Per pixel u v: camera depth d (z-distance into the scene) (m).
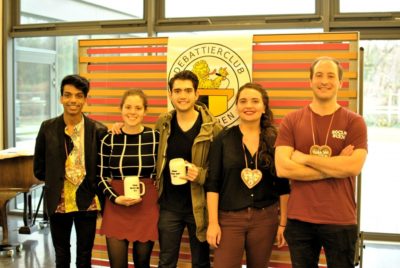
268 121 2.98
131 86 3.84
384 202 5.15
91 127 3.19
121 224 3.12
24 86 5.98
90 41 3.93
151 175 3.10
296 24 4.78
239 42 3.56
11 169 4.57
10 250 4.56
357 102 3.40
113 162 3.07
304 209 2.62
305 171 2.58
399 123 4.98
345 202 2.59
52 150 3.14
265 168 2.88
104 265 3.92
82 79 3.15
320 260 3.53
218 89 3.60
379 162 5.11
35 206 6.14
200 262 3.09
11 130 5.91
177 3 5.13
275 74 3.56
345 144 2.60
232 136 2.95
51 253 4.64
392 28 4.64
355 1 4.70
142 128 3.13
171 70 3.69
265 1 4.90
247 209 2.87
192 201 3.00
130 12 5.25
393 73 4.91
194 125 3.03
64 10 5.55
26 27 5.70
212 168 2.93
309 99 3.51
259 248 2.92
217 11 5.04
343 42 3.45
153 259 3.82
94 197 3.18
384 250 4.75
